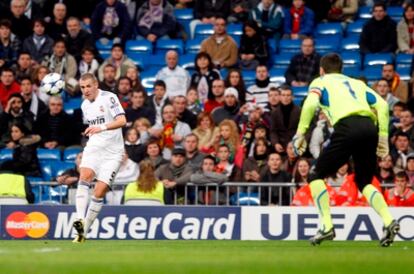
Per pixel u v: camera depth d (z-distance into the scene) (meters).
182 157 52.19
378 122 37.34
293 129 57.16
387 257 28.88
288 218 47.38
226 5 73.06
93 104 41.06
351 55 69.25
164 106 58.34
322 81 37.22
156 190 49.50
